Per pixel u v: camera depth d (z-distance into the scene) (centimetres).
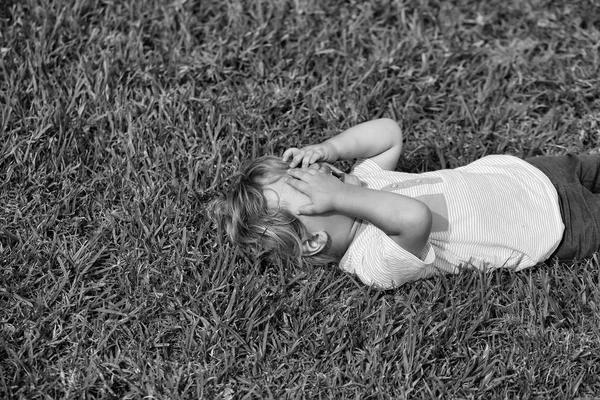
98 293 305
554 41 432
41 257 309
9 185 338
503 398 276
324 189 292
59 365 280
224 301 299
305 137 370
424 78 409
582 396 279
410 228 285
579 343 291
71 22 412
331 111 381
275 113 382
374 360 281
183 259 311
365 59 414
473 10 451
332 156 319
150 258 314
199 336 290
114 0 429
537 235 313
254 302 297
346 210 291
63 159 346
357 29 431
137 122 368
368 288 307
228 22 429
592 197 325
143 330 293
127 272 307
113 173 342
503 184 318
